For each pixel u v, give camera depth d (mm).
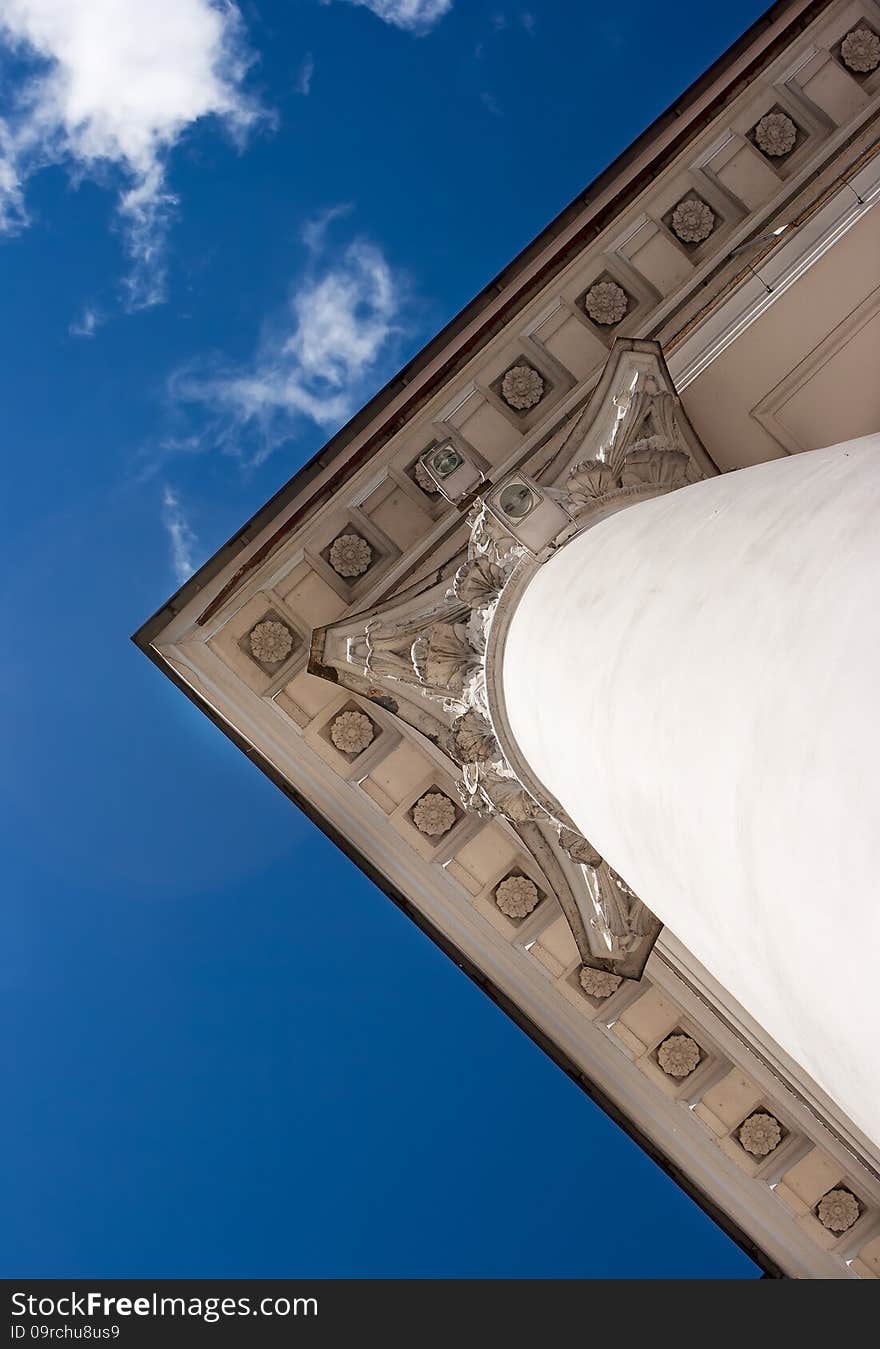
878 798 4504
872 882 4543
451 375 18719
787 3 19078
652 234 19219
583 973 19797
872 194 17469
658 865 8242
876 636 4902
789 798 5141
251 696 18734
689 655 6855
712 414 18094
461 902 19516
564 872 16828
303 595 18766
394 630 16734
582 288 19141
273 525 18469
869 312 17797
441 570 17203
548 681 10812
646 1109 20094
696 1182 20234
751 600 6340
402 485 18906
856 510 5922
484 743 15898
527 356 19047
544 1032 19984
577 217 19109
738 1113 20000
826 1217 20125
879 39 19297
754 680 5781
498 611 14773
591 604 9953
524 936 19672
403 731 18766
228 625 18594
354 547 18766
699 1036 19953
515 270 19141
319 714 18859
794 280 17703
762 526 7004
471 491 18047
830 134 19266
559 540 14680
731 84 19047
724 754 5945
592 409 16281
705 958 8938
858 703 4777
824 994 5312
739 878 6004
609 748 8414
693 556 7996
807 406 18141
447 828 19344
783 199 18938
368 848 19594
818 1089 18172
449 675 15992
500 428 18953
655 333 18609
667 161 18906
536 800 15156
